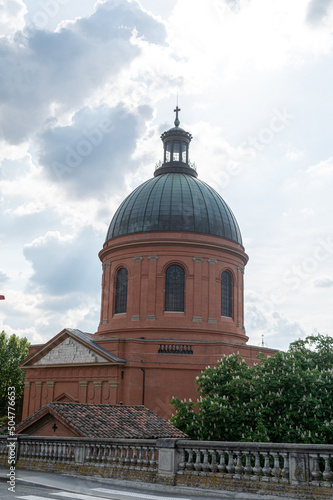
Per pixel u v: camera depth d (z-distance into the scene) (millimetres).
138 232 39344
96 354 34500
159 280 38062
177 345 34719
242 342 40250
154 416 23547
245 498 12211
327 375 23547
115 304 39938
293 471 12188
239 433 22266
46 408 20312
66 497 12344
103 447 16234
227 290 40500
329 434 21781
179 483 13805
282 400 22125
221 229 40594
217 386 24797
